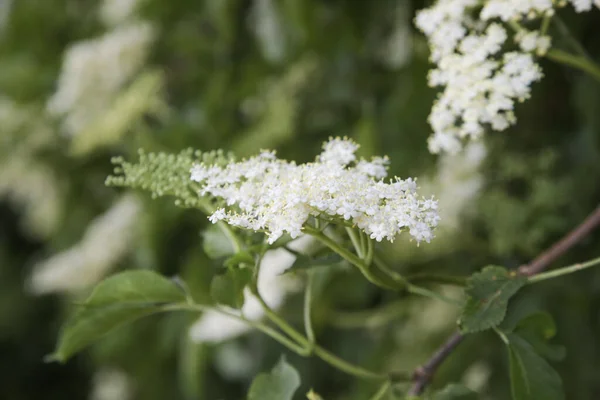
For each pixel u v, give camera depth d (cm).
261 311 93
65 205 132
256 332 111
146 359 120
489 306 71
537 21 82
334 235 79
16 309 166
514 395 71
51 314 168
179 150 105
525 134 93
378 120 98
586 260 91
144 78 102
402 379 75
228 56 110
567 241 75
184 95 115
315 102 102
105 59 109
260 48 108
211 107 105
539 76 75
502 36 75
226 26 107
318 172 69
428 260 94
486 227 90
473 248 92
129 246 112
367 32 100
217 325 94
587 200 90
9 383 170
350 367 75
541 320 73
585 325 91
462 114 76
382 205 68
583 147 93
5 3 133
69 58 111
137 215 108
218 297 74
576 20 89
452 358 92
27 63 132
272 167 71
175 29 115
